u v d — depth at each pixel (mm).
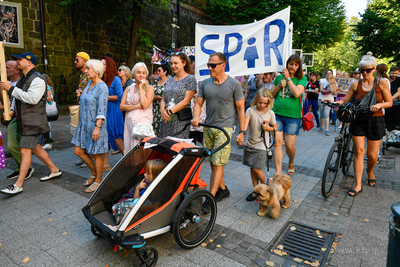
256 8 14891
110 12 12930
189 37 17656
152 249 2350
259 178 3756
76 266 2469
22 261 2525
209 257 2596
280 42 4660
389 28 22141
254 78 6703
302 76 4363
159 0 12422
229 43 4941
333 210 3555
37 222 3225
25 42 10391
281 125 4578
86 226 3154
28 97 3734
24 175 4020
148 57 14391
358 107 3936
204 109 5387
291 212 3500
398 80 5938
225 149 3383
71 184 4395
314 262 2518
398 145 6098
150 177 2738
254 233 3012
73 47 11789
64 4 10484
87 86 4109
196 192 2633
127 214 2330
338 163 4027
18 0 10031
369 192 4121
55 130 8625
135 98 3842
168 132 3820
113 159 5844
